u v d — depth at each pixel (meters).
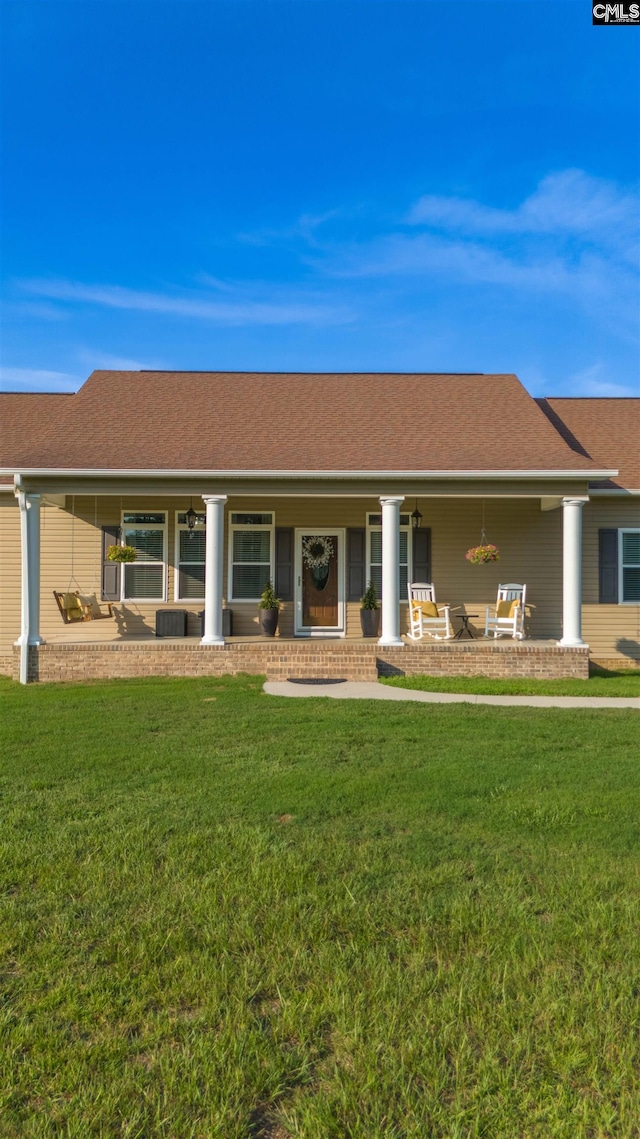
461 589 15.66
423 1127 2.38
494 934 3.61
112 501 15.55
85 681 12.95
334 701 10.25
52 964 3.34
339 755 7.03
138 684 12.27
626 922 3.73
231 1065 2.66
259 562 15.70
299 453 14.12
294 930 3.64
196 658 13.24
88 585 15.43
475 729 8.24
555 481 13.52
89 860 4.48
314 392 17.64
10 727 8.35
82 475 13.12
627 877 4.27
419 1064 2.67
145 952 3.40
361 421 15.86
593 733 8.06
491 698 10.78
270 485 13.49
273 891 4.05
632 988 3.15
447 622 14.36
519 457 14.02
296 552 15.72
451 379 18.53
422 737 7.81
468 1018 2.96
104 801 5.61
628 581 15.41
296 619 15.61
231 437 14.91
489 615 15.55
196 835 4.86
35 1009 3.00
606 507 15.45
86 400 16.56
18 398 18.17
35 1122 2.39
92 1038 2.84
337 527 15.74
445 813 5.34
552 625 15.58
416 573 15.64
